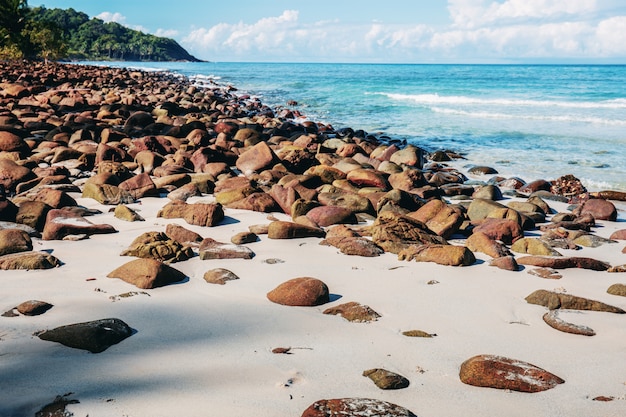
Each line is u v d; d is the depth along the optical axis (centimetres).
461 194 945
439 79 5688
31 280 448
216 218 660
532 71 8331
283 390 284
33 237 576
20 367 301
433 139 1673
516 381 290
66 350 323
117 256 515
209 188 844
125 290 430
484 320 388
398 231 576
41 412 258
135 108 1948
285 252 550
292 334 356
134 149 1127
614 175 1131
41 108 1817
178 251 516
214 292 432
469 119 2195
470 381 295
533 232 689
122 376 295
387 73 7844
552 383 293
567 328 369
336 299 423
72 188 806
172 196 800
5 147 1072
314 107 2781
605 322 386
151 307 397
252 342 343
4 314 376
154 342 340
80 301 403
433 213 659
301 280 425
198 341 343
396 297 430
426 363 320
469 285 461
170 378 294
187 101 2464
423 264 516
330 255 542
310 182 880
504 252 552
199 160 1025
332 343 344
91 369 301
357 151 1223
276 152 1097
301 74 7525
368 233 612
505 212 702
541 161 1302
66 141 1248
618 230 679
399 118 2262
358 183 877
